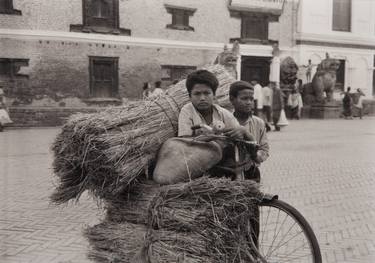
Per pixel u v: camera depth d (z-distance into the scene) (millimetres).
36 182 7609
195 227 3102
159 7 19672
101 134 3406
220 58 17219
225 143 3398
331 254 4523
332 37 24562
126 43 19172
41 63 17656
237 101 3748
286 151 11633
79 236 4945
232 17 21375
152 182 3537
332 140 14016
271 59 22562
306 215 5895
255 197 3256
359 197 6895
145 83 17859
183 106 3568
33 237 4918
